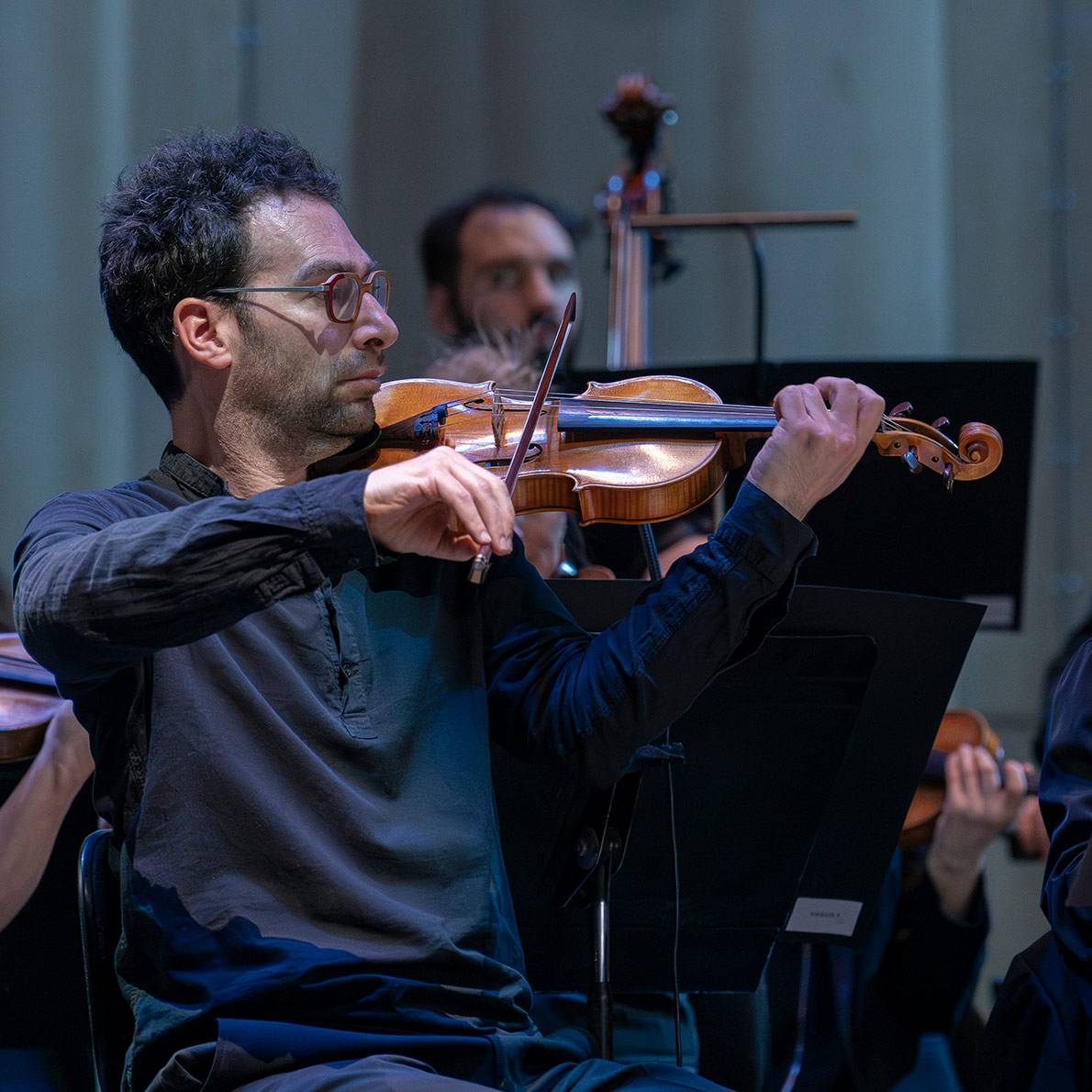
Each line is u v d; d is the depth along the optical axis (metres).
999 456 3.66
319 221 3.70
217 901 3.22
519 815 3.97
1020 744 10.30
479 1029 3.21
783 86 10.94
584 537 5.52
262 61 10.73
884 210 10.84
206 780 3.27
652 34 11.03
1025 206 10.70
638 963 4.23
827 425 3.39
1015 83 10.72
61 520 3.34
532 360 6.48
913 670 4.09
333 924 3.22
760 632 3.44
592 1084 3.19
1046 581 10.45
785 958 5.42
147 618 2.89
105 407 10.38
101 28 10.45
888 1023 5.36
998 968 9.40
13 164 10.34
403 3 11.04
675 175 10.84
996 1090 3.88
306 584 2.95
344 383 3.66
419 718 3.46
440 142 11.04
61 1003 4.64
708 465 3.92
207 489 3.63
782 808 4.08
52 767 4.29
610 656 3.43
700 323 10.86
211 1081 3.02
